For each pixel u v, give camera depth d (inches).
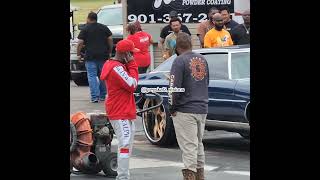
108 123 842.8
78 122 832.9
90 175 856.3
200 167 775.1
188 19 1606.8
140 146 1072.8
